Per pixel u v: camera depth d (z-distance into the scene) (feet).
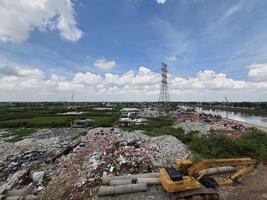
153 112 408.26
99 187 72.90
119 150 109.29
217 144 119.14
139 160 93.50
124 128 219.82
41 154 118.93
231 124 242.17
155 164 92.53
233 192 70.18
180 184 61.57
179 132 188.96
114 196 67.62
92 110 488.02
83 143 134.31
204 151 114.52
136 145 121.39
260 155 105.60
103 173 82.38
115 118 301.43
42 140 163.73
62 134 195.42
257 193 69.62
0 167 100.89
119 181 73.87
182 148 118.42
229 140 120.26
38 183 79.36
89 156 102.89
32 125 247.91
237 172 77.97
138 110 481.87
